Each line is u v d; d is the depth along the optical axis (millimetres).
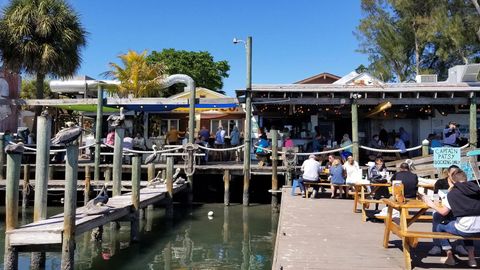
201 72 43469
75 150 6887
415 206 5480
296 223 8367
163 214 13789
